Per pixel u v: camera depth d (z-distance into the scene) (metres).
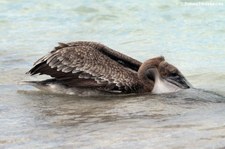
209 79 16.70
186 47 20.11
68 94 15.51
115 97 15.21
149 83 15.62
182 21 22.92
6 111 13.82
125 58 15.97
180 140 11.20
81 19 23.67
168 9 24.12
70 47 15.58
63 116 13.34
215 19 22.83
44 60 15.55
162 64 15.73
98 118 13.11
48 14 24.33
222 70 17.48
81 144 11.21
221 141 11.02
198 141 11.09
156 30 22.11
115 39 21.34
